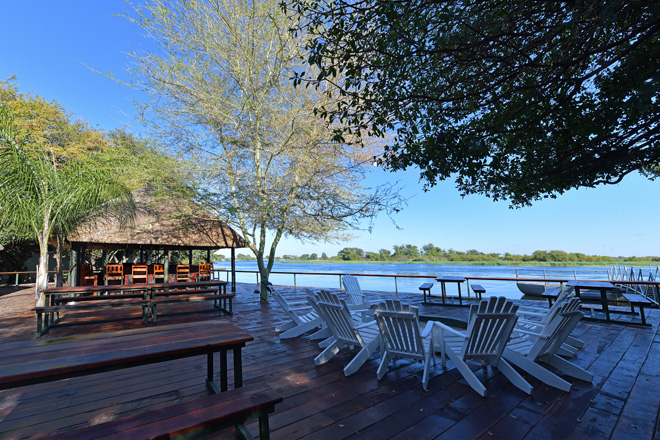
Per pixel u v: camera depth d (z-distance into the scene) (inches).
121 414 100.7
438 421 92.1
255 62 311.0
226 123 331.0
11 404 107.3
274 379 127.0
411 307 117.1
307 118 314.2
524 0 81.3
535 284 380.5
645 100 63.4
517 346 138.9
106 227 366.6
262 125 335.9
